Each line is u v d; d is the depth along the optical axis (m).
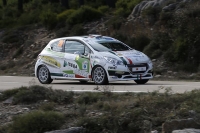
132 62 39.03
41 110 26.03
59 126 23.88
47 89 30.14
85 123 23.56
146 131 22.53
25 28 87.69
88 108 26.34
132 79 39.03
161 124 22.86
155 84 40.41
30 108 27.92
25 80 52.34
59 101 28.44
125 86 37.28
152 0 69.00
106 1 96.06
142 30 64.56
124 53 39.75
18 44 83.81
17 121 24.11
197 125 21.41
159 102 24.78
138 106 25.20
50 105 27.33
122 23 68.94
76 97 29.20
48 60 43.53
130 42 63.03
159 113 23.81
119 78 38.59
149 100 25.42
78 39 41.78
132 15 69.38
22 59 77.19
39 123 23.67
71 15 79.50
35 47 78.12
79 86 38.59
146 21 64.88
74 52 41.59
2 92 31.66
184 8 61.41
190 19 57.91
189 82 44.03
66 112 25.86
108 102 26.52
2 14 108.38
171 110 24.09
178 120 21.52
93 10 78.81
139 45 61.84
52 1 114.06
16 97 29.56
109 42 41.56
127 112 24.03
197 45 54.94
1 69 76.81
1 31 91.50
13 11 108.56
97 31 72.44
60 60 42.50
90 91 31.02
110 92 29.09
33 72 68.94
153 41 60.16
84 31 74.75
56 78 42.94
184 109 23.41
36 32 84.50
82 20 78.25
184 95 25.89
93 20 78.12
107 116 23.89
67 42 42.56
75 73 41.34
